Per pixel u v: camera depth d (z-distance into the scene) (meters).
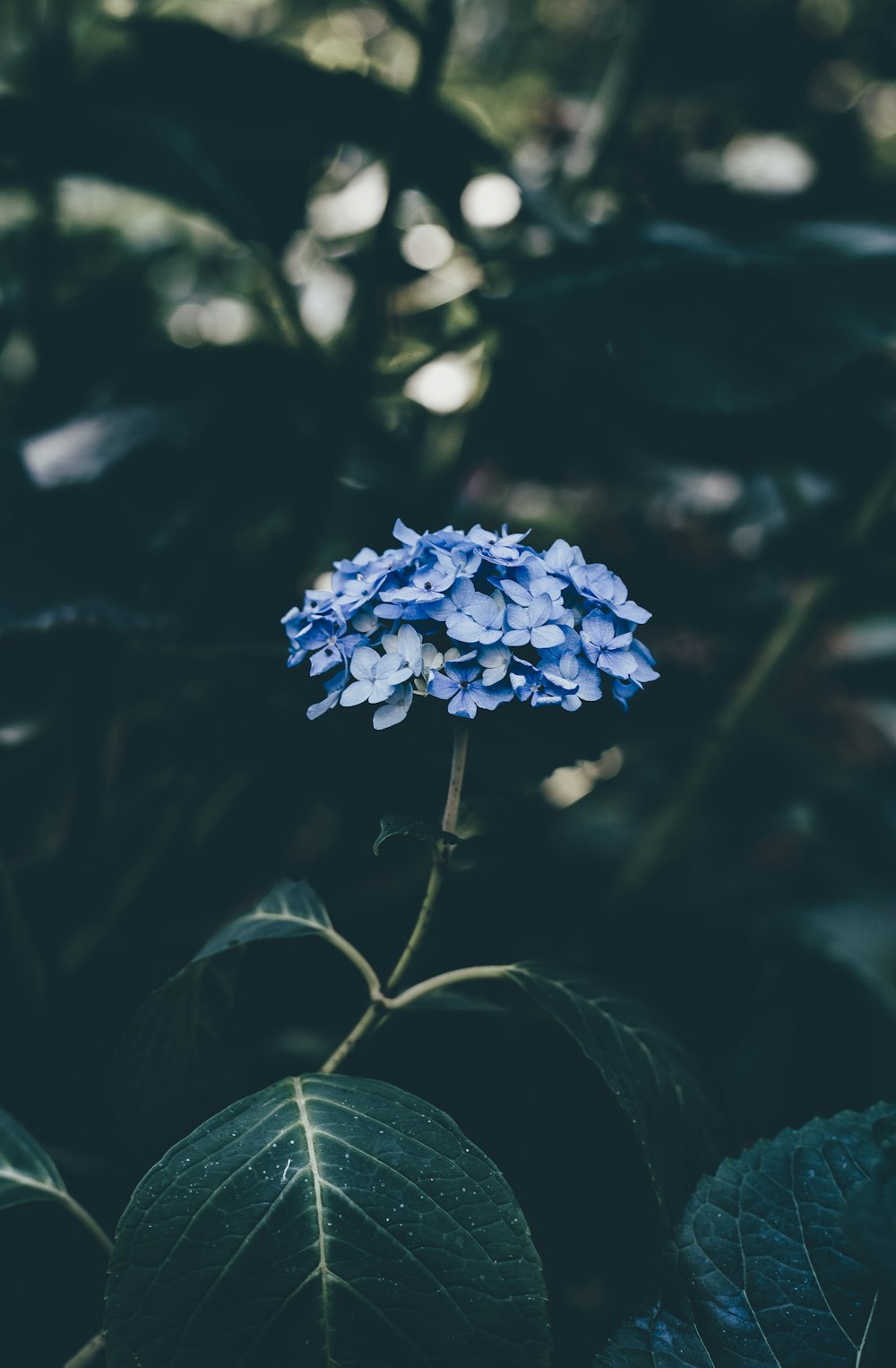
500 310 0.94
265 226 1.32
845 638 1.58
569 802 1.51
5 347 1.38
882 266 0.99
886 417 1.29
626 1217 0.90
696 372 0.93
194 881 1.27
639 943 1.15
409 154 1.12
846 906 1.25
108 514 1.02
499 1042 0.92
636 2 1.32
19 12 1.34
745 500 1.53
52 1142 0.96
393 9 1.09
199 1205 0.71
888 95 1.82
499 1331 0.69
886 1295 0.70
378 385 1.19
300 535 1.14
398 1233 0.70
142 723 1.39
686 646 1.58
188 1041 0.83
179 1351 0.69
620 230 1.08
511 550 0.73
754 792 1.48
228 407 1.08
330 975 1.06
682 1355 0.72
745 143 1.68
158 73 1.30
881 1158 0.70
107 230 1.67
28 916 1.06
